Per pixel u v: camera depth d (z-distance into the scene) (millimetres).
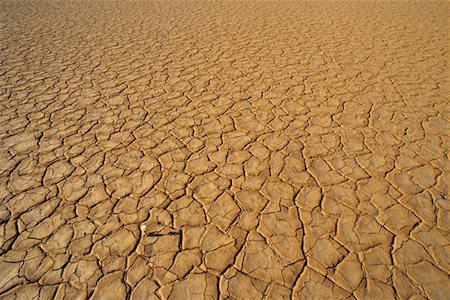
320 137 3535
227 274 2176
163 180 2998
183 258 2287
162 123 3885
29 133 3719
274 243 2375
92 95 4590
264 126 3766
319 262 2230
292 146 3404
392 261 2211
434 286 2053
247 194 2814
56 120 3980
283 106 4180
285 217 2582
